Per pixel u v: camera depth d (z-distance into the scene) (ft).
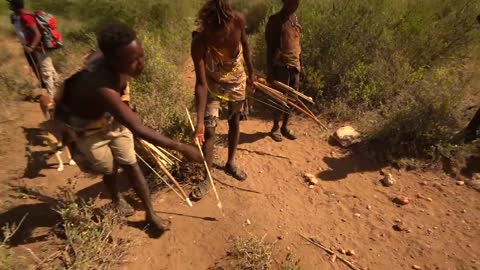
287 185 14.03
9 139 15.93
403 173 14.62
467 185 14.01
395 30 20.76
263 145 16.19
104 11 28.84
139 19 27.17
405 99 17.35
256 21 27.48
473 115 16.49
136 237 11.41
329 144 16.30
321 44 19.44
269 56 15.62
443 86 16.92
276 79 15.81
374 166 15.03
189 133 14.75
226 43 11.73
